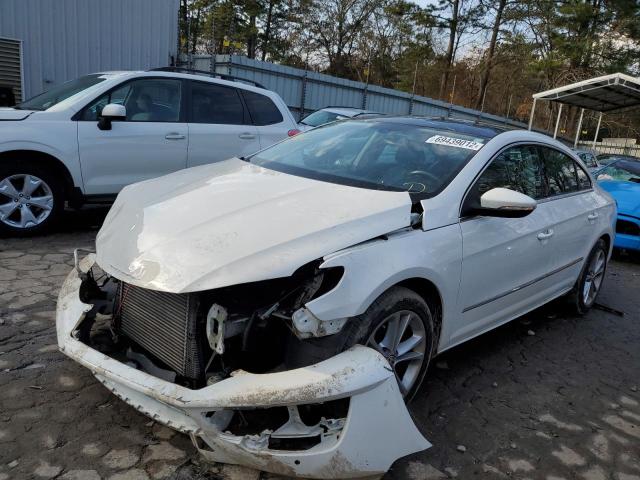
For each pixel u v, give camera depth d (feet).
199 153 21.90
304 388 7.21
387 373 7.80
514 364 13.15
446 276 9.87
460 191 10.64
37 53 40.42
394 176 11.09
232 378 7.40
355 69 135.95
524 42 119.55
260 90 24.35
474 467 9.00
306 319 7.67
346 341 8.13
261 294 8.21
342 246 8.38
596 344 15.10
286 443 7.43
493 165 11.75
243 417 7.64
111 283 10.75
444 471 8.79
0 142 17.49
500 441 9.85
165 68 22.40
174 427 7.48
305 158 12.57
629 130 134.21
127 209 10.16
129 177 20.38
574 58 107.76
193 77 22.16
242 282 7.61
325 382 7.31
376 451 7.55
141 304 8.84
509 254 11.68
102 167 19.65
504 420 10.57
